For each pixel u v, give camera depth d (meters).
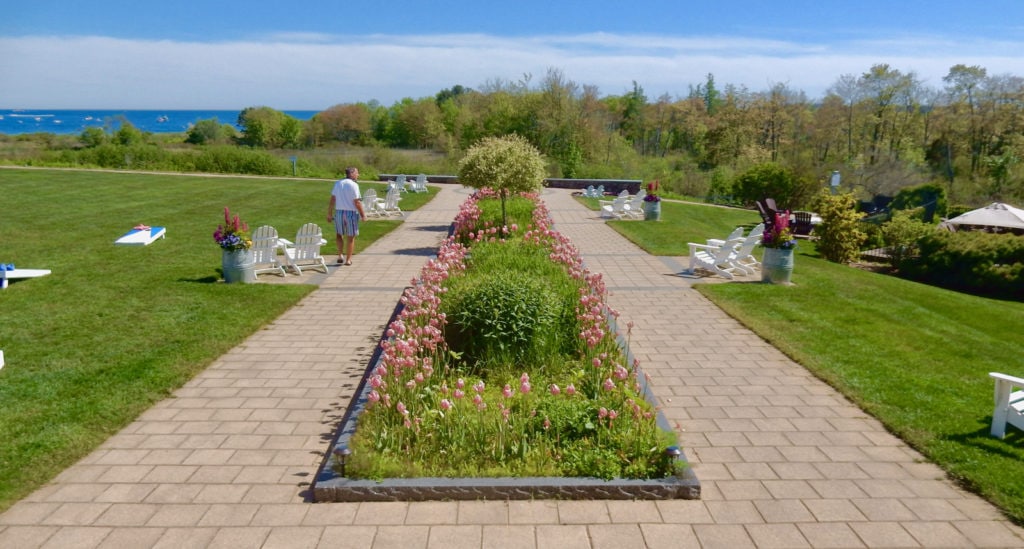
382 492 3.97
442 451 4.26
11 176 24.94
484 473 4.11
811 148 56.34
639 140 72.19
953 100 50.28
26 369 6.08
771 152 55.91
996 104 47.84
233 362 6.53
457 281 7.39
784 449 4.82
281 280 10.21
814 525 3.82
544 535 3.68
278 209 18.66
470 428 4.42
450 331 6.27
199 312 8.09
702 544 3.62
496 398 5.21
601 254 13.34
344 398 5.64
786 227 10.48
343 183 11.22
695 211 23.91
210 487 4.16
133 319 7.74
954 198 37.91
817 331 7.87
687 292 10.02
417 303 6.42
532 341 5.91
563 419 4.56
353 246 12.40
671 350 7.18
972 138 48.12
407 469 4.11
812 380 6.29
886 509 4.00
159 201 19.73
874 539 3.69
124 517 3.82
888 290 11.59
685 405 5.64
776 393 5.93
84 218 16.02
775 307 9.00
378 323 7.98
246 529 3.71
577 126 45.44
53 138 47.88
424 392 4.97
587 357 5.96
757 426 5.22
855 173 35.66
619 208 19.64
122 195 20.84
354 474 4.08
